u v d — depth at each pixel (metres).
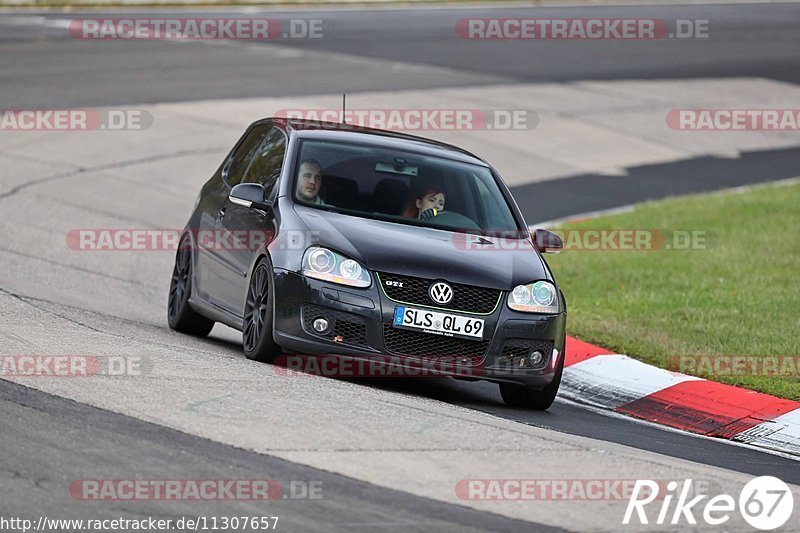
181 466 21.09
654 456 26.14
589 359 37.34
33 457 20.92
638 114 94.69
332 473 21.36
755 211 65.50
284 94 89.31
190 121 79.56
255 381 27.45
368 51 112.50
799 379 35.41
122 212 59.50
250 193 32.25
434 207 32.91
